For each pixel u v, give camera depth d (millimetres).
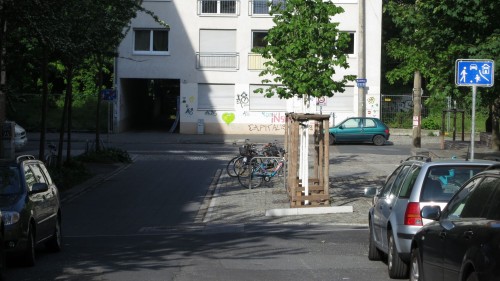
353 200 20125
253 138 44875
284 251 12781
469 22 14164
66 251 13133
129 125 50250
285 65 18812
